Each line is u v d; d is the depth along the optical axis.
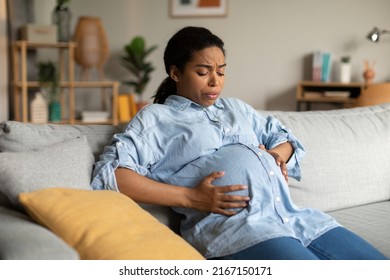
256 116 1.66
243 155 1.38
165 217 1.49
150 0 5.76
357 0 5.39
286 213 1.39
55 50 5.38
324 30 5.50
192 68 1.44
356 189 1.91
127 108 5.36
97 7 5.72
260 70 5.69
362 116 2.09
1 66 4.76
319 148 1.87
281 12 5.58
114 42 5.79
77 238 1.01
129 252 0.98
